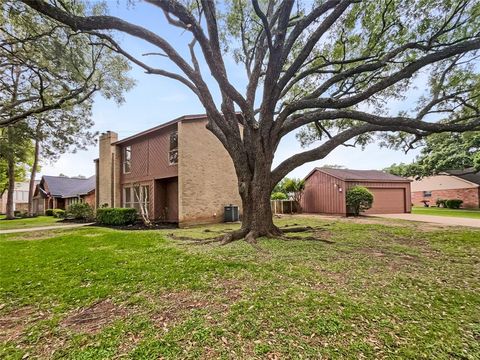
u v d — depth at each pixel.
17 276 4.27
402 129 7.12
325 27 6.01
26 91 11.22
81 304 3.16
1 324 2.76
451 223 10.65
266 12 7.90
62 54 8.22
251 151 7.11
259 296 3.18
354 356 2.10
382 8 7.27
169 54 5.98
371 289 3.39
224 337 2.36
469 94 8.09
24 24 7.66
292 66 6.35
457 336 2.37
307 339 2.32
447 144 20.31
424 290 3.37
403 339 2.31
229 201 13.06
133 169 15.04
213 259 4.84
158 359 2.08
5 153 16.52
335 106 6.66
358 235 7.57
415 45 6.67
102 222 13.30
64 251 6.08
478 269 4.27
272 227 7.05
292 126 7.13
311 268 4.27
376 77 8.51
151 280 3.86
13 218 20.28
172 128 12.91
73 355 2.17
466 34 7.05
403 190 17.38
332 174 16.44
